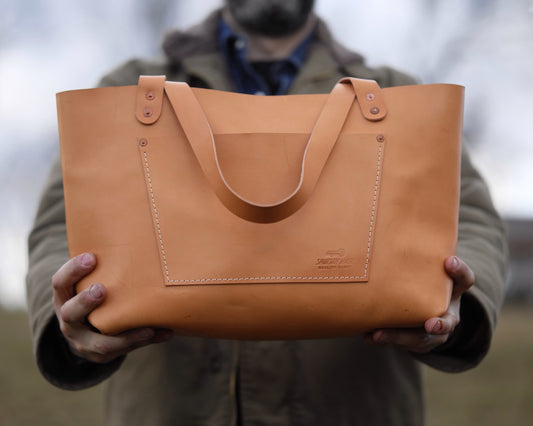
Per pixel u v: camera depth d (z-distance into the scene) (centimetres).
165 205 109
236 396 129
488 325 123
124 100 112
